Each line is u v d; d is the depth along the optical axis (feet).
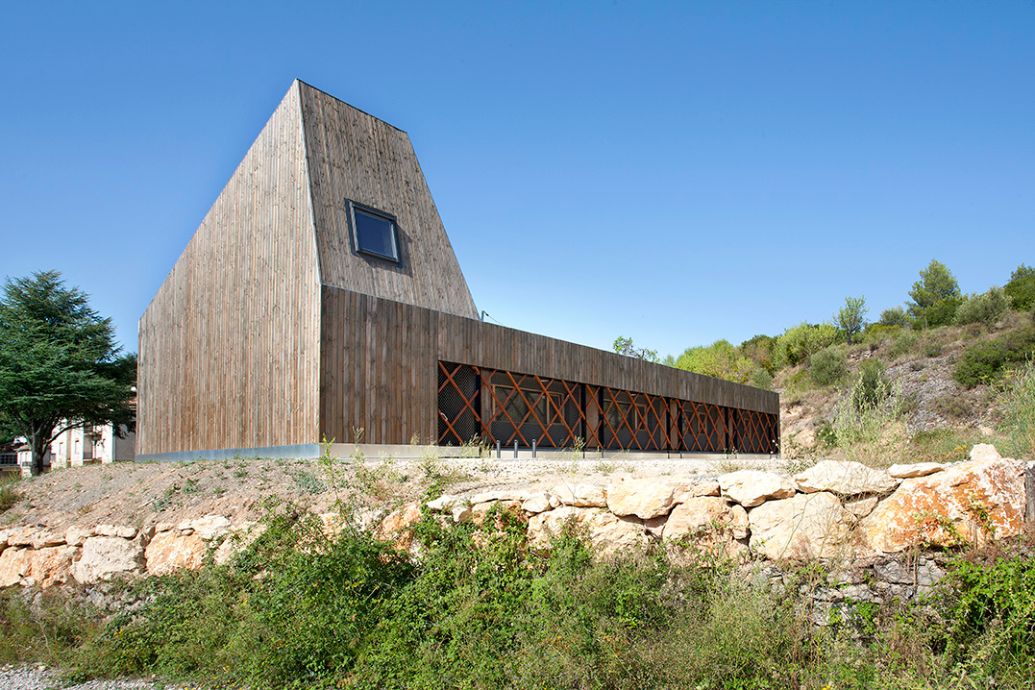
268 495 31.42
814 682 14.51
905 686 13.89
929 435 33.65
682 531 19.06
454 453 53.72
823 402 131.75
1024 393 25.40
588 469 33.78
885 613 15.74
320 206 55.42
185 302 66.23
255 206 59.41
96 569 31.37
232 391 57.88
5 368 91.35
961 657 14.60
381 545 21.71
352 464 37.24
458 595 18.99
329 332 47.98
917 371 124.88
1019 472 16.35
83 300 102.63
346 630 19.49
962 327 140.87
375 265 58.29
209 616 22.94
